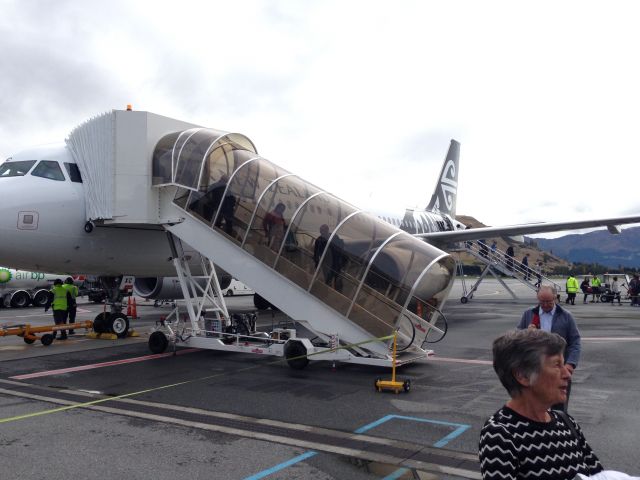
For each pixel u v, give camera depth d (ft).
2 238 37.93
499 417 7.55
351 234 32.68
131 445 18.44
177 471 16.06
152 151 39.11
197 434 19.65
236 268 35.24
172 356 37.76
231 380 29.37
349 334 31.81
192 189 36.45
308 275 33.09
